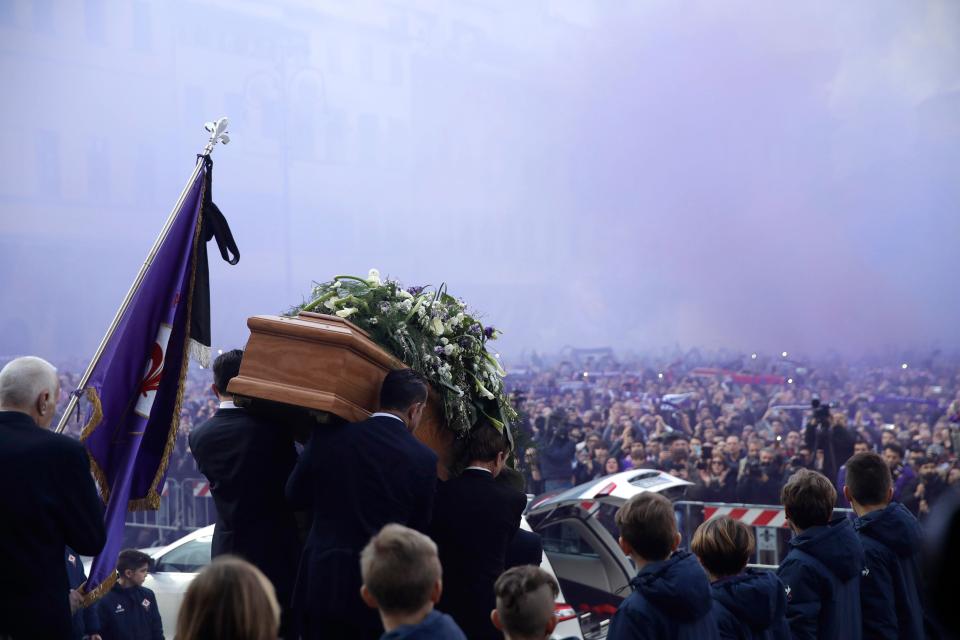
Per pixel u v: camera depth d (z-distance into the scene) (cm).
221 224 431
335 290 390
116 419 396
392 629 245
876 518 433
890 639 420
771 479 1121
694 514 958
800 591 394
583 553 777
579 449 1427
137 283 403
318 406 336
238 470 365
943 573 98
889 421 2389
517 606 267
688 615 324
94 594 380
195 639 201
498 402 402
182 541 784
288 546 375
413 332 376
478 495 369
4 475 304
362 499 329
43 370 326
